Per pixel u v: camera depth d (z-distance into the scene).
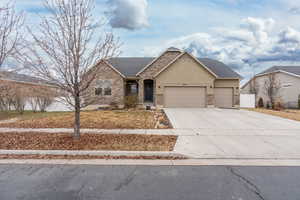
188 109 18.62
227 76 20.73
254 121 12.19
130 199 3.51
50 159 5.73
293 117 13.90
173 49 21.47
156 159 5.80
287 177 4.49
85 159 5.75
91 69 7.18
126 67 23.16
